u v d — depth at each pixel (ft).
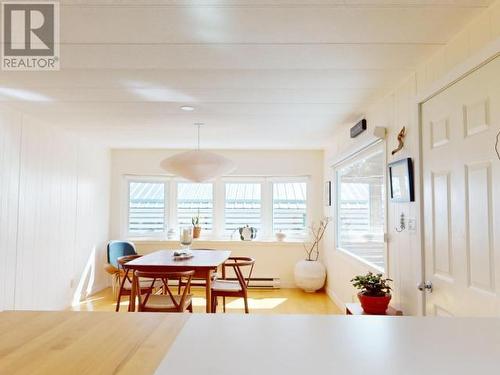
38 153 12.44
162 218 19.25
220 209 19.34
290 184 19.34
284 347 2.75
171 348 2.73
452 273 6.13
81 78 8.32
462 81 5.80
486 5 5.25
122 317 3.50
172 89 9.14
